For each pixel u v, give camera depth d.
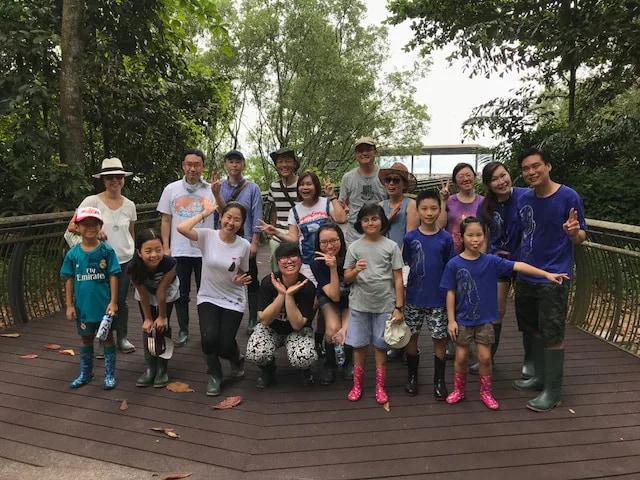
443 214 3.73
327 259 3.16
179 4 7.04
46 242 5.04
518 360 3.84
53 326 4.65
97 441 2.61
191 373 3.56
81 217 3.15
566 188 2.96
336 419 2.86
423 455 2.48
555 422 2.82
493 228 3.46
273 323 3.24
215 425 2.78
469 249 3.02
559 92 9.95
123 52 6.82
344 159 15.25
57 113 6.12
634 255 3.95
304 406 3.03
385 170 3.60
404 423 2.81
